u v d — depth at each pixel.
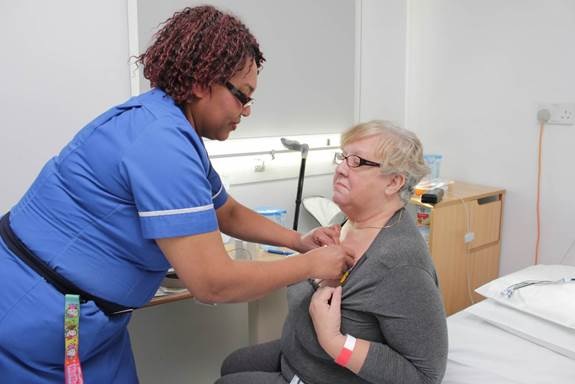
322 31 2.47
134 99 1.04
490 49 2.48
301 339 1.19
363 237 1.19
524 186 2.43
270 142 2.36
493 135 2.53
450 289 2.32
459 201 2.26
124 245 0.97
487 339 1.47
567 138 2.24
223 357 2.34
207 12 1.00
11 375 0.98
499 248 2.55
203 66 0.95
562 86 2.23
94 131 0.99
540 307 1.50
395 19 2.78
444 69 2.71
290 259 1.05
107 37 1.92
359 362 1.06
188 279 0.94
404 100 2.92
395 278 1.07
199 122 1.05
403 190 1.19
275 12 2.29
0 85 1.75
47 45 1.81
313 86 2.48
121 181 0.93
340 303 1.13
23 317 0.96
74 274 0.97
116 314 1.03
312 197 2.52
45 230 0.99
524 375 1.29
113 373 1.09
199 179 0.94
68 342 0.96
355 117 2.69
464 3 2.57
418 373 1.07
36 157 1.85
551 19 2.24
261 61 1.07
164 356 2.18
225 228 1.42
